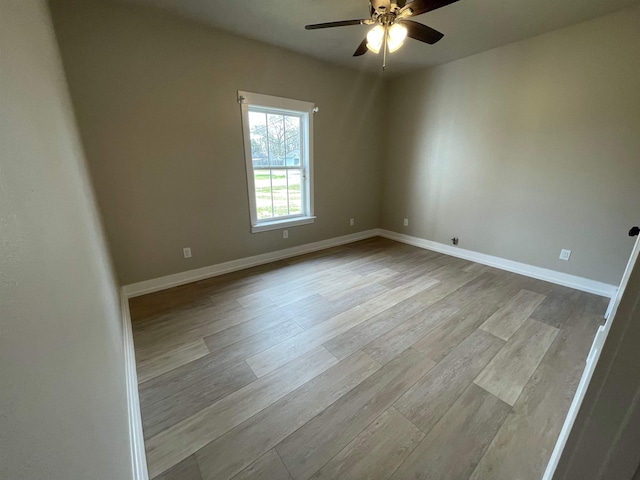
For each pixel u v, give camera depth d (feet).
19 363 1.05
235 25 8.64
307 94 11.48
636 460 1.28
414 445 4.27
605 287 8.92
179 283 9.83
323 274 10.71
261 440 4.34
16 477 0.90
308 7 7.58
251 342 6.66
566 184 9.29
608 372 1.26
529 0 7.16
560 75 8.89
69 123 4.99
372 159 14.85
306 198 12.89
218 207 10.22
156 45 8.02
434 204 13.41
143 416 4.74
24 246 1.29
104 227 7.72
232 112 9.77
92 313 3.00
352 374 5.68
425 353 6.30
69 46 6.93
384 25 5.96
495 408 4.90
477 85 10.95
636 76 7.65
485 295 9.00
